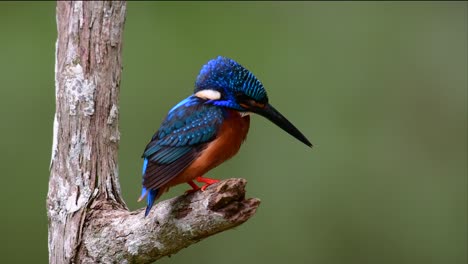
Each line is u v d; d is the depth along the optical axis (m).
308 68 13.70
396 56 14.15
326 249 12.65
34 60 13.16
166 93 13.09
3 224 12.57
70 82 8.74
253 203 7.70
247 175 12.83
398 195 12.84
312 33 14.20
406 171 13.02
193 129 8.46
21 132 12.73
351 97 13.55
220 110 8.67
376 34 14.29
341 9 14.61
